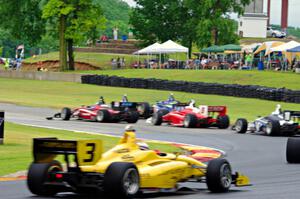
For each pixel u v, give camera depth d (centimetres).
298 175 3716
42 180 2750
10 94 12875
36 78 17112
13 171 3747
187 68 17150
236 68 16388
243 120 6781
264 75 13712
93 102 10969
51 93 13000
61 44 18575
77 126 7175
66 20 18712
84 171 2731
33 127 6819
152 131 6819
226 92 11488
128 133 2862
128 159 2798
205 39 19462
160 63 17838
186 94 11894
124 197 2655
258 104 10038
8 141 5250
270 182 3438
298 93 10119
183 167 2986
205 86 11888
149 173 2791
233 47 17200
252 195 2939
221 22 19588
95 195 2859
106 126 7288
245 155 4866
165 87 12719
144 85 13212
